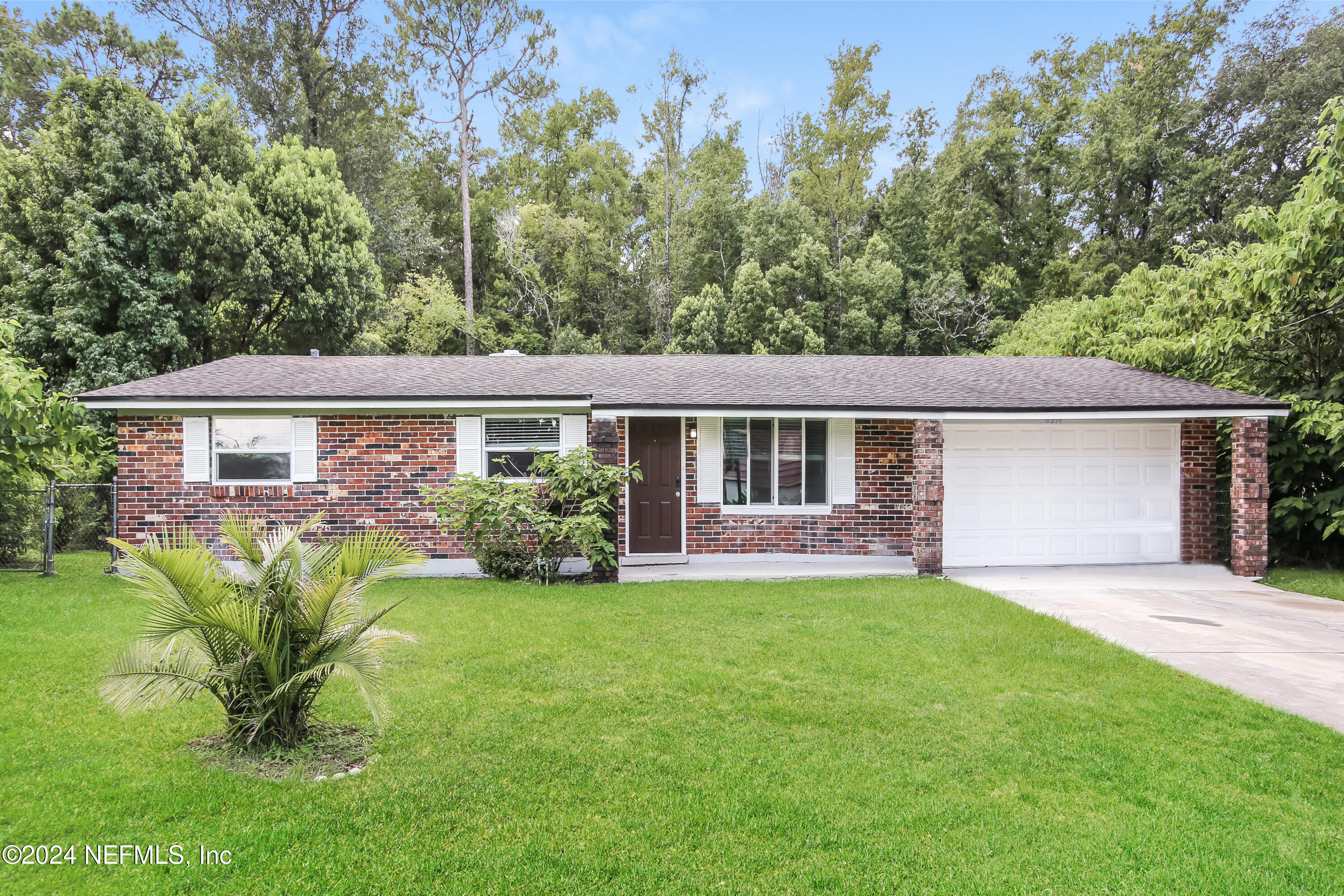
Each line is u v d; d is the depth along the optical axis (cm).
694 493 1194
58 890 299
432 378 1190
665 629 732
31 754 424
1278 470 1111
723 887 311
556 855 332
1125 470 1177
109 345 1655
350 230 2255
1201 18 3167
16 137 2330
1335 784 414
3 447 946
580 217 3716
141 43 2422
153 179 1767
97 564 1110
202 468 1077
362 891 304
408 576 1078
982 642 688
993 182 3456
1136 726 494
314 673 419
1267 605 876
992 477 1166
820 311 2972
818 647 670
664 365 1359
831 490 1197
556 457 1052
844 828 361
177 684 416
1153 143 3047
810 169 3734
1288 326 1091
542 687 559
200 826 351
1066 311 2078
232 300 2033
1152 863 336
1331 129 988
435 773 412
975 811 381
